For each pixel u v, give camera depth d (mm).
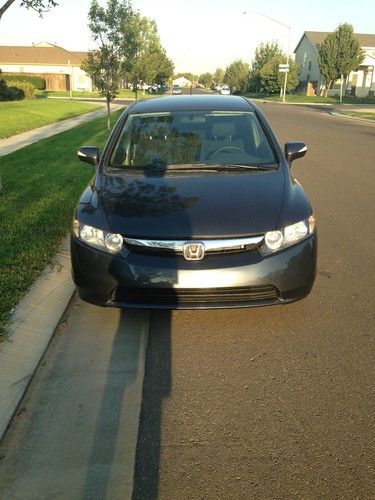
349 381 3209
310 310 4168
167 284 3479
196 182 4117
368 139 16859
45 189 8102
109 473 2494
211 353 3566
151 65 55562
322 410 2932
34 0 7629
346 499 2311
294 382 3209
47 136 16578
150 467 2531
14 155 11961
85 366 3426
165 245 3502
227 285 3463
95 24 19188
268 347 3627
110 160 4633
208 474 2479
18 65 71812
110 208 3799
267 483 2414
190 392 3131
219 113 5090
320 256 5465
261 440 2699
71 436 2754
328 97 60812
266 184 4070
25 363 3389
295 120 25719
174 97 5688
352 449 2617
